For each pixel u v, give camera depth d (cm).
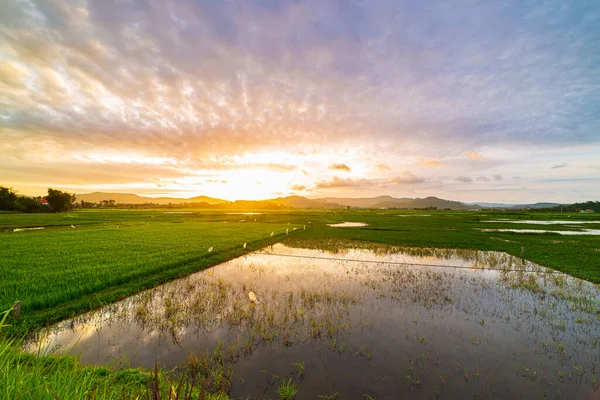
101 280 1078
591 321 811
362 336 708
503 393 503
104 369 502
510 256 1870
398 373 558
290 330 737
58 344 657
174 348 644
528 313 870
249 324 773
